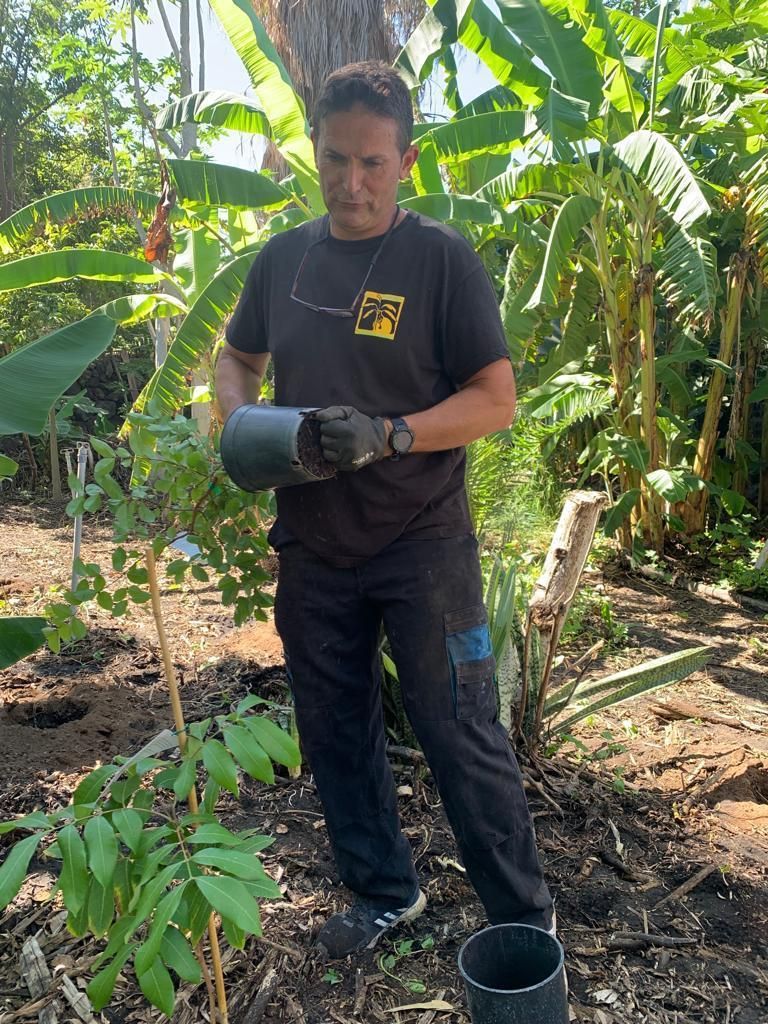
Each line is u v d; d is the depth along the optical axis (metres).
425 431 1.57
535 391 5.89
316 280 1.68
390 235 1.63
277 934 2.06
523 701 2.71
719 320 6.55
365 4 8.94
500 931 1.60
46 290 10.34
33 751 3.00
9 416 1.82
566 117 4.56
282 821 2.56
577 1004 1.87
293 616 1.83
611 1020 1.82
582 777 2.84
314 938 2.06
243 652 4.02
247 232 6.86
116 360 11.23
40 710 3.43
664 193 4.53
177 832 1.37
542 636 2.76
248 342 1.91
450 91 6.17
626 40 5.82
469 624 1.74
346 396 1.66
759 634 4.78
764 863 2.43
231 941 1.30
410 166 1.65
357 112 1.49
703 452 6.39
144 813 1.41
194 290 6.73
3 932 2.07
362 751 1.93
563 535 2.70
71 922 1.33
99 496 1.64
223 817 2.58
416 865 2.34
